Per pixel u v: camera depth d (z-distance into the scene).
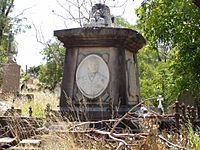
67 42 7.85
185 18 11.64
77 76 7.74
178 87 11.70
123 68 7.61
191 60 11.50
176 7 11.62
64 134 4.43
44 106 10.14
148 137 3.70
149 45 12.38
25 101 12.27
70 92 7.74
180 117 5.90
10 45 32.44
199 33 11.53
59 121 6.15
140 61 24.70
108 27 7.58
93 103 7.52
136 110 6.97
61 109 7.42
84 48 7.77
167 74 13.05
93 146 4.12
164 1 11.86
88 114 7.27
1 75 25.09
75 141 4.29
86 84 7.65
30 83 32.31
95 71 7.64
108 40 7.61
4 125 6.56
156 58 26.52
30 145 5.19
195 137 4.55
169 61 12.95
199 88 11.59
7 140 5.82
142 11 12.30
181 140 4.39
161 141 4.02
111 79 7.55
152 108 7.91
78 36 7.68
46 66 29.36
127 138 4.04
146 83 15.17
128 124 5.86
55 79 28.92
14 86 22.66
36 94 16.22
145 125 4.29
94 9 8.42
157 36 11.98
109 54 7.62
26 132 5.93
